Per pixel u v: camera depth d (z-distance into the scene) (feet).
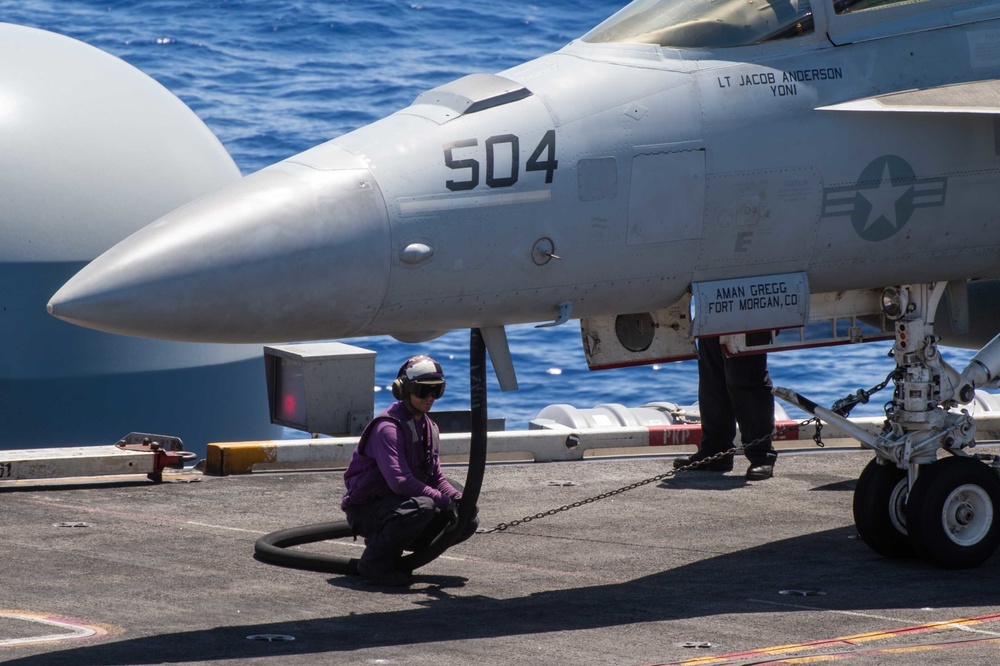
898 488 98.07
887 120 93.35
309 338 83.51
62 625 80.07
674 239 88.79
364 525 91.66
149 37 542.98
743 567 97.14
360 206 81.10
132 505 115.44
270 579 92.27
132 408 171.73
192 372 177.06
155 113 183.42
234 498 118.83
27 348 165.17
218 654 74.13
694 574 95.04
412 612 84.33
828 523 112.06
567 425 144.87
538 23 579.48
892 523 98.12
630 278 88.84
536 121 85.71
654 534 108.27
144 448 126.31
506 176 84.23
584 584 92.12
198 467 132.16
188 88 478.18
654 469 134.92
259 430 189.67
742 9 93.30
